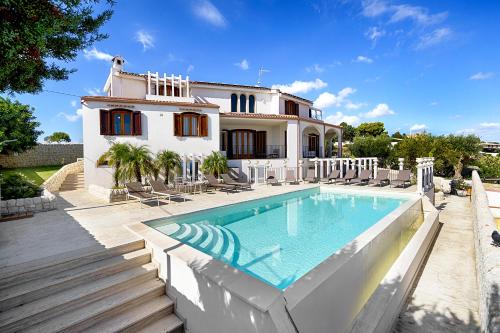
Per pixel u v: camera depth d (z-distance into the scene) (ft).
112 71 57.67
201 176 47.73
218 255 19.19
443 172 77.20
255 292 9.63
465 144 75.82
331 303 10.92
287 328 8.31
